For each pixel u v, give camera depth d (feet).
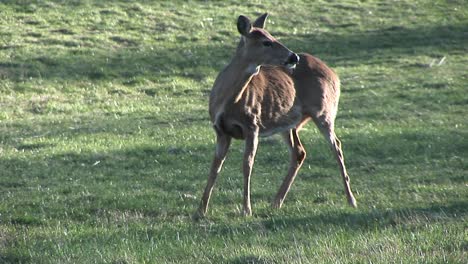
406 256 53.06
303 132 112.37
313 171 92.07
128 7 190.29
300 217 70.13
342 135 110.22
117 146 102.37
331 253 55.21
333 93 80.89
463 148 104.17
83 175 89.30
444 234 60.13
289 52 70.54
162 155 98.17
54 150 99.40
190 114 127.34
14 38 165.99
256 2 202.49
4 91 141.38
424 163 96.68
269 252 56.95
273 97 75.46
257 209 74.74
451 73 157.28
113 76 153.48
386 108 131.75
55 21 177.88
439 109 132.05
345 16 196.85
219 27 184.03
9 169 90.68
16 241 64.13
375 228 64.03
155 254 57.67
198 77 156.56
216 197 79.87
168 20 185.16
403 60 167.94
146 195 80.18
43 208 75.72
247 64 71.20
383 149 102.27
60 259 57.77
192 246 59.57
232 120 72.54
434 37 185.16
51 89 144.66
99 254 58.08
